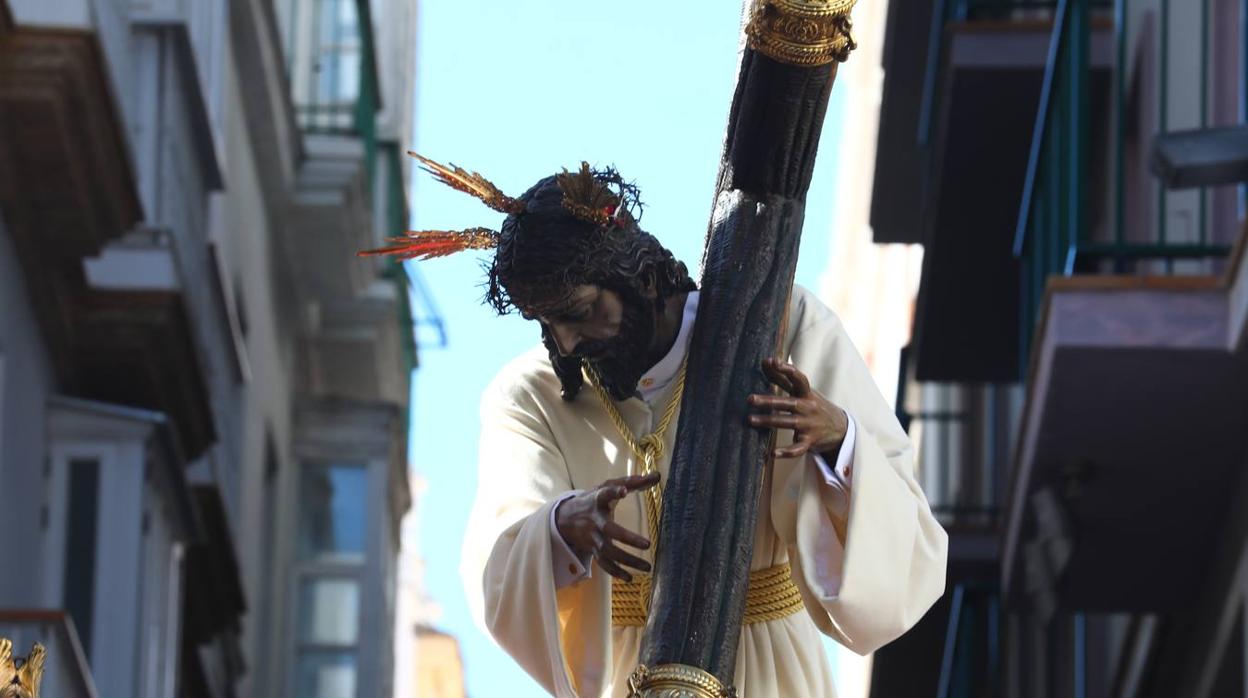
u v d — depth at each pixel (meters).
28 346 17.52
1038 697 17.31
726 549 3.89
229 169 24.39
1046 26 16.58
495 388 4.74
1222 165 10.65
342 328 29.89
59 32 15.81
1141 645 14.40
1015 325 18.69
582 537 4.23
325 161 28.11
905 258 34.56
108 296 18.70
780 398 4.00
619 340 4.34
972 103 16.78
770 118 3.99
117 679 17.94
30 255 17.20
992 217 17.80
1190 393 12.23
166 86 19.70
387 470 29.66
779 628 4.52
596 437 4.60
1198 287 12.14
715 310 4.04
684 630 3.85
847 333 4.59
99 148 16.30
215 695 24.42
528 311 4.30
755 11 3.91
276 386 28.52
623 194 4.31
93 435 18.28
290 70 28.91
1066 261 13.08
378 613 29.19
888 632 4.25
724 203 4.10
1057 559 13.21
